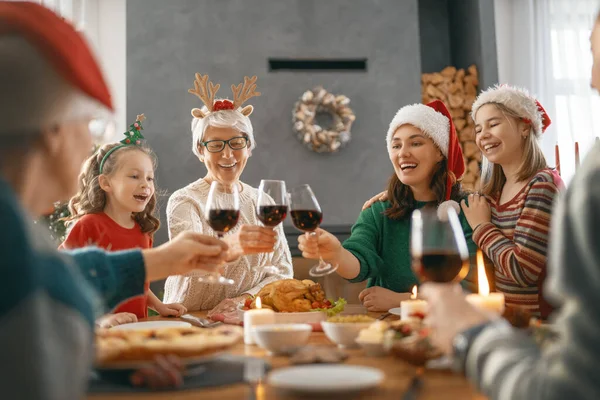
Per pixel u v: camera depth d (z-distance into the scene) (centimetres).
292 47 445
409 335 96
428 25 521
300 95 440
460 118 473
